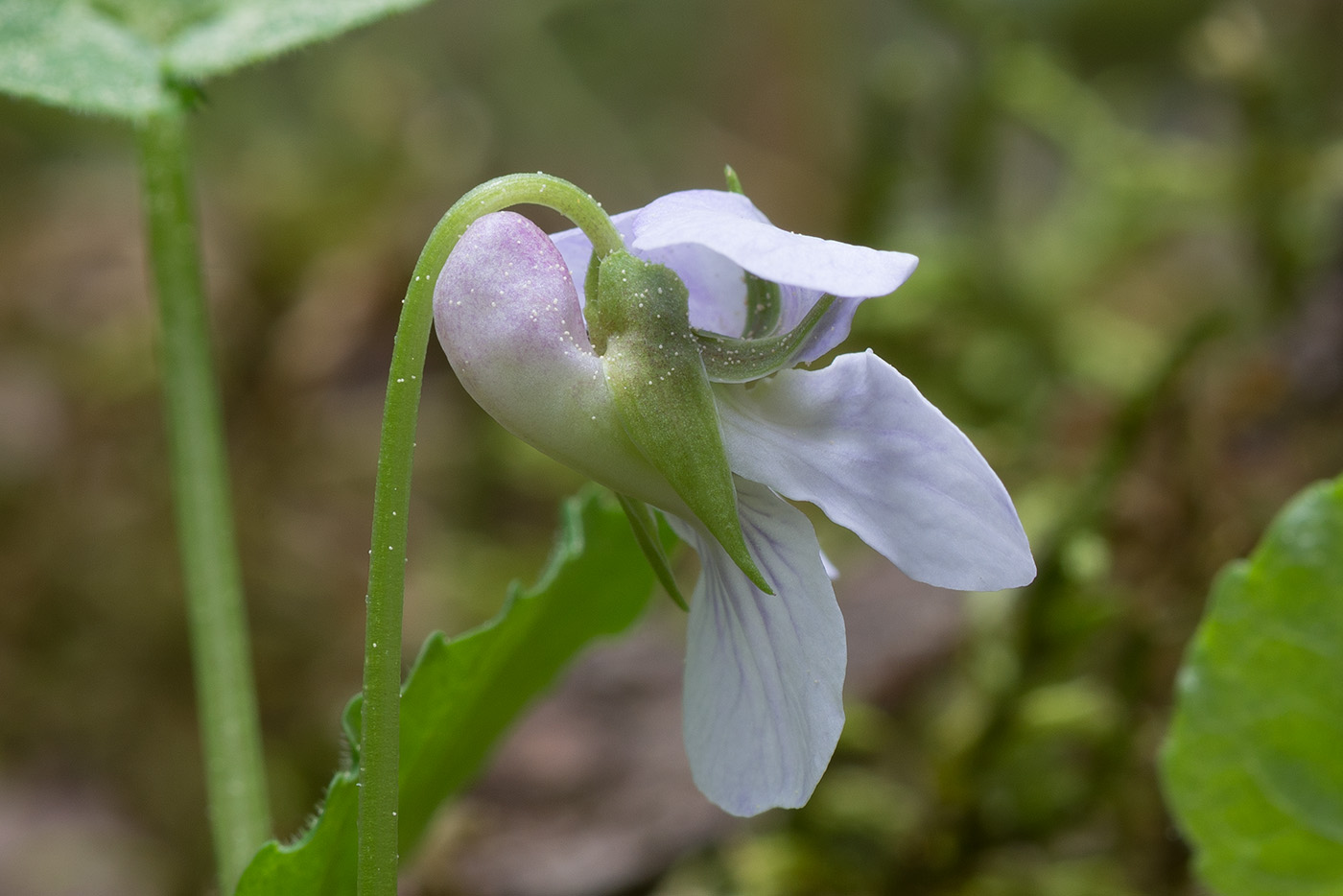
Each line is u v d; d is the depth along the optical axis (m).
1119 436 0.15
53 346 0.25
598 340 0.10
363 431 0.23
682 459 0.10
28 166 0.35
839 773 0.15
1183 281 0.24
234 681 0.13
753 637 0.10
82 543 0.21
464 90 0.40
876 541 0.10
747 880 0.14
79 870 0.18
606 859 0.14
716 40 0.42
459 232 0.10
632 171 0.41
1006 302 0.22
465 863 0.14
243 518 0.21
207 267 0.24
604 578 0.12
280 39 0.13
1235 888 0.12
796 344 0.10
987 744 0.14
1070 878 0.14
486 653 0.11
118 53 0.13
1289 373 0.18
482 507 0.23
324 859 0.11
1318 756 0.12
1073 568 0.14
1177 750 0.12
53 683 0.20
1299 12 0.26
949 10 0.24
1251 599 0.12
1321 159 0.21
